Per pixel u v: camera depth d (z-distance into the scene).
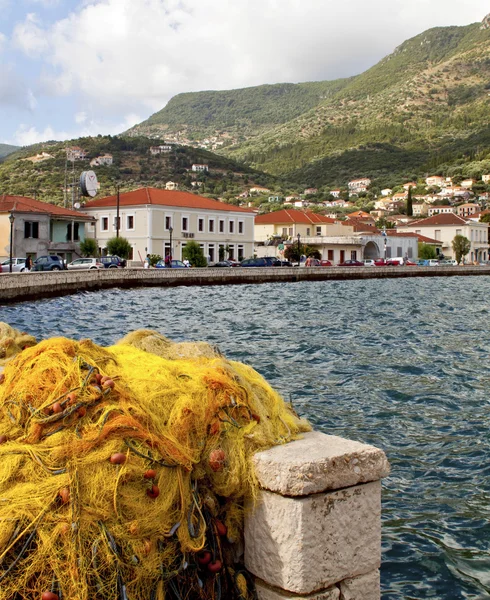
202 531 3.90
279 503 3.83
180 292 56.53
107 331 28.27
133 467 3.66
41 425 3.85
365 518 3.99
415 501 9.04
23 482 3.63
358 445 4.13
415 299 50.88
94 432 3.75
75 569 3.36
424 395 15.58
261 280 74.69
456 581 6.94
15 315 33.97
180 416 4.06
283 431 4.38
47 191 171.88
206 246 92.31
